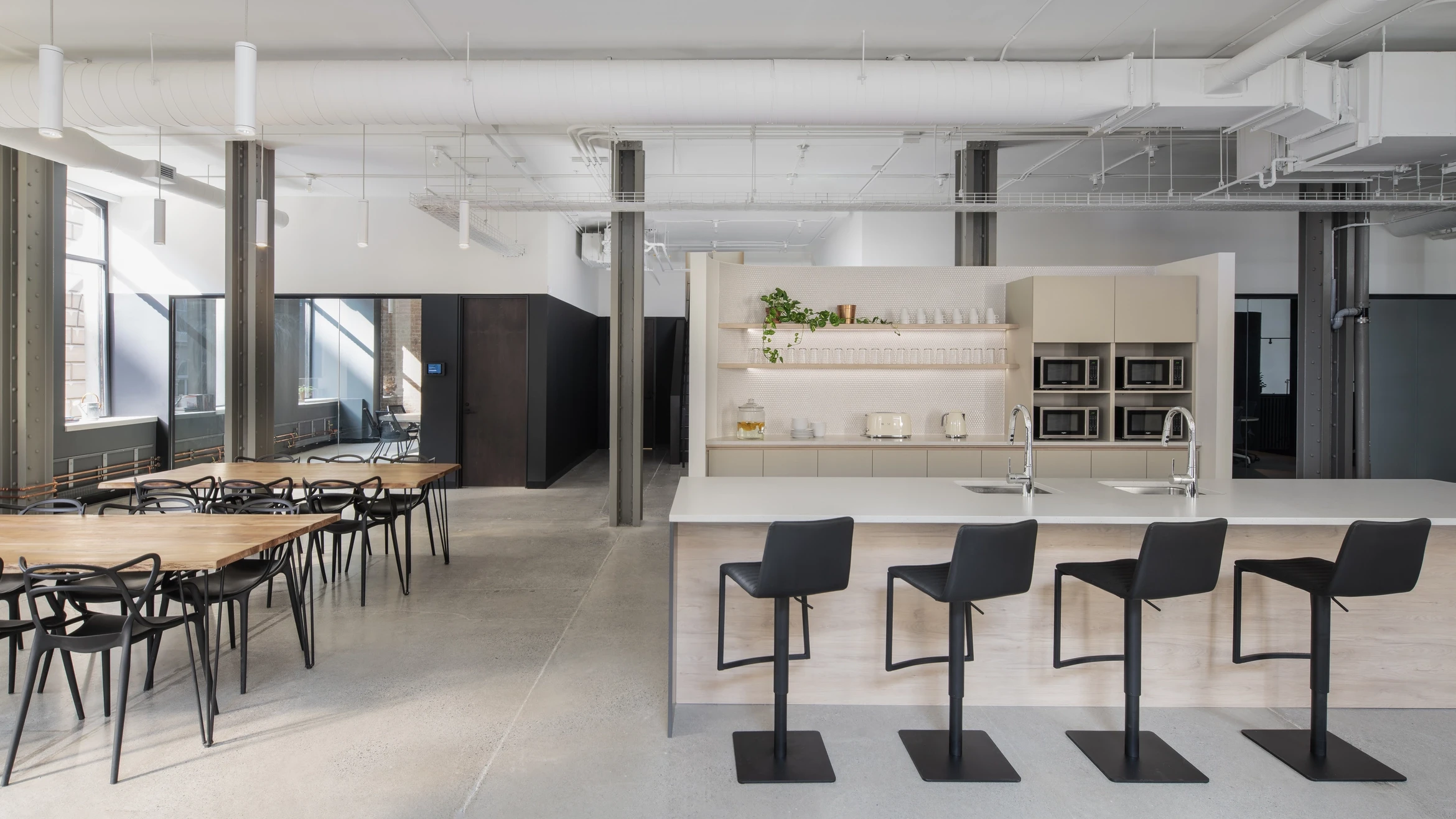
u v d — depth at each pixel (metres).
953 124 4.93
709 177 8.49
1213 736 3.15
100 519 3.85
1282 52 4.13
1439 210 6.94
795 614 3.43
